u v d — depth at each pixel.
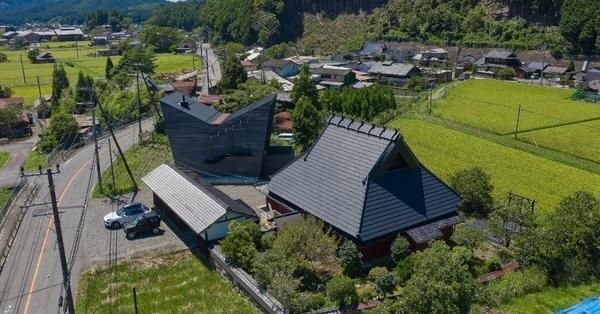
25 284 34.72
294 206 40.75
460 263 30.31
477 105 98.12
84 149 70.19
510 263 34.72
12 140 80.00
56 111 91.94
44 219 45.34
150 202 49.97
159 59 178.50
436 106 97.50
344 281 30.03
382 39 185.62
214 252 36.72
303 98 66.81
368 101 87.44
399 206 37.47
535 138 73.75
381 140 38.50
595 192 51.81
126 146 71.00
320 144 42.66
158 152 67.31
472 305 28.80
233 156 56.09
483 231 38.03
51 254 38.97
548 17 164.00
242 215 39.66
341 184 38.69
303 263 33.88
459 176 45.38
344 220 36.38
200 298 33.22
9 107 85.19
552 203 48.91
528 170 59.28
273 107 58.41
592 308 28.52
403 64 137.88
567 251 33.31
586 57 144.00
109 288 34.47
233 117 55.34
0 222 44.62
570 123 82.94
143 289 34.38
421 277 27.89
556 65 146.38
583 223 33.53
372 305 29.70
